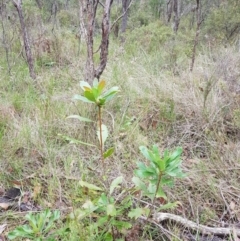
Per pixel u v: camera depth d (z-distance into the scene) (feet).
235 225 5.83
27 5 18.62
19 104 10.24
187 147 8.21
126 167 7.23
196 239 5.38
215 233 5.56
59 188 6.48
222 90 10.08
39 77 12.66
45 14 23.62
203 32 19.56
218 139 8.15
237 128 8.69
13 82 12.25
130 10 28.50
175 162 4.45
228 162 7.47
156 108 9.68
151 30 19.61
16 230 4.50
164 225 5.70
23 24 12.87
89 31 9.38
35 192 6.50
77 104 9.30
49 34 18.39
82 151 7.86
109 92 4.68
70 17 26.53
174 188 6.52
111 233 5.09
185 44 17.25
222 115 9.15
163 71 12.69
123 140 8.00
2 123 8.86
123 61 14.01
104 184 5.87
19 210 6.22
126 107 9.18
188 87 10.57
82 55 16.42
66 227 4.99
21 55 15.88
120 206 5.47
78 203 6.09
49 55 16.01
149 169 4.57
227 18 19.40
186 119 9.00
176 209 6.10
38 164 7.47
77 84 11.47
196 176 6.77
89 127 8.53
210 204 6.30
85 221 5.51
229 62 12.07
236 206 6.21
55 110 9.35
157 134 8.71
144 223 5.53
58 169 7.14
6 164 7.28
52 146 7.88
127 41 19.94
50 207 6.14
